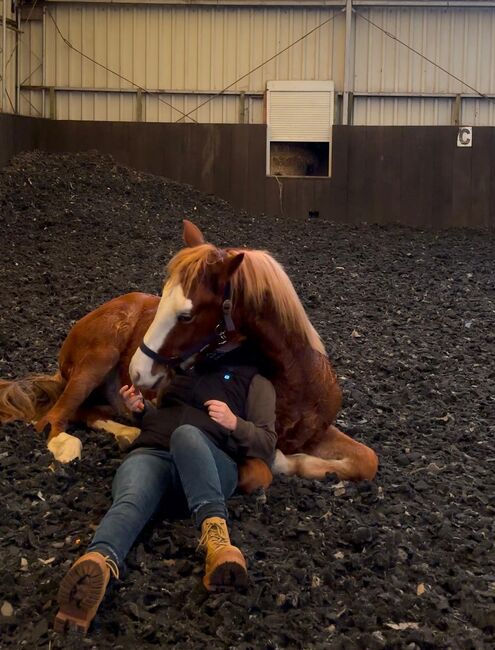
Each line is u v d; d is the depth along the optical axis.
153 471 3.09
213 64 14.39
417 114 14.38
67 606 2.58
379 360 6.15
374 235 12.12
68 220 10.33
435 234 12.55
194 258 3.29
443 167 13.40
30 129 13.08
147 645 2.58
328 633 2.68
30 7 14.24
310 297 7.99
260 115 14.45
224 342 3.35
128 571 2.95
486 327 7.32
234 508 3.36
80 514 3.38
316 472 3.76
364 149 13.45
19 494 3.54
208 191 13.54
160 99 14.46
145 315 4.35
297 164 14.30
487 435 4.72
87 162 12.71
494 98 14.20
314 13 14.20
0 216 10.08
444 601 2.86
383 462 4.20
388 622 2.75
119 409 4.50
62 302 7.47
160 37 14.34
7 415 4.34
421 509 3.63
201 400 3.38
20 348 6.05
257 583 2.89
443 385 5.60
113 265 8.86
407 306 8.02
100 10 14.29
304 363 3.62
